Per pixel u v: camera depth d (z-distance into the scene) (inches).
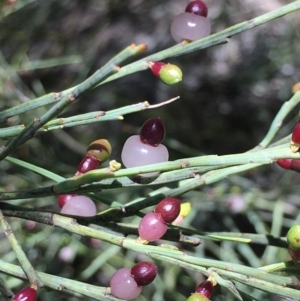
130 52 4.7
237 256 11.4
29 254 10.4
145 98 13.1
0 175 10.4
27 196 5.6
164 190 6.1
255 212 11.1
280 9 5.4
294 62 13.3
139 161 5.4
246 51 13.2
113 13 13.0
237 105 13.3
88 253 10.6
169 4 13.2
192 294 5.4
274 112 13.4
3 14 9.2
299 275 5.5
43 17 11.6
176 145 11.7
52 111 5.1
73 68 12.7
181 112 13.1
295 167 5.7
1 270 5.6
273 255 9.3
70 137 11.6
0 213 5.3
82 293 5.4
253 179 12.7
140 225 5.4
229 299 9.8
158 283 10.0
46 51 12.6
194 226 12.3
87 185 5.5
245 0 13.0
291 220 10.9
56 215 5.6
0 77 10.2
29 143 10.7
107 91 12.8
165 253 5.4
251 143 13.4
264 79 13.2
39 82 11.6
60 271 10.9
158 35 13.1
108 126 12.6
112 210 5.8
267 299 9.6
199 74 13.1
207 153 13.2
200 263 5.4
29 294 5.1
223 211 11.3
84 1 12.5
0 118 5.7
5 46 12.0
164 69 5.3
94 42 12.9
